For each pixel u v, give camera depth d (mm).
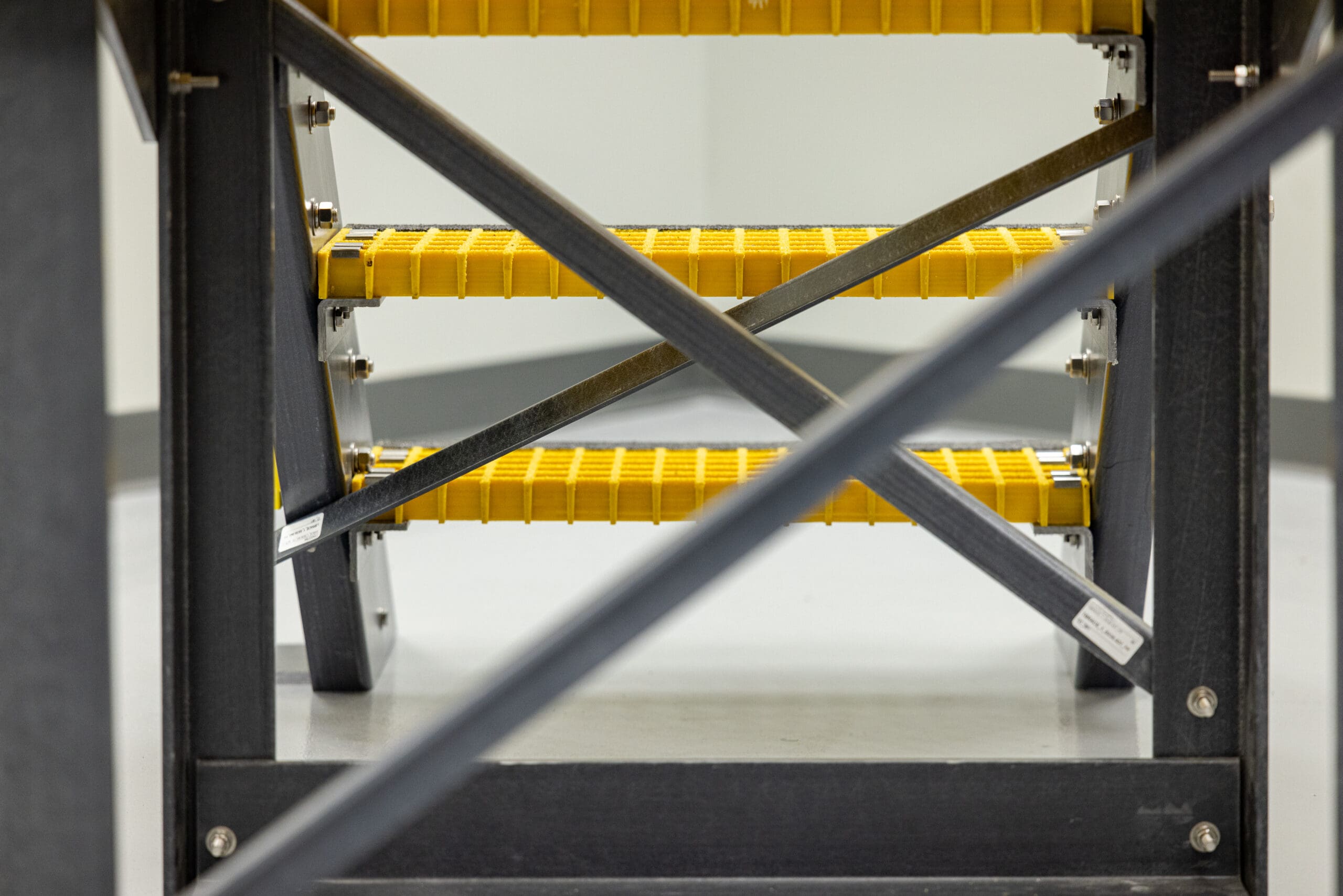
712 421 5992
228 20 1604
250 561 1671
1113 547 2488
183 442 1646
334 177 2410
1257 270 1617
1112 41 1870
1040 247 2207
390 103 1626
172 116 1592
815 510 2367
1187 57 1642
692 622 3297
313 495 2396
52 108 1274
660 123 6480
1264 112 796
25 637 1322
